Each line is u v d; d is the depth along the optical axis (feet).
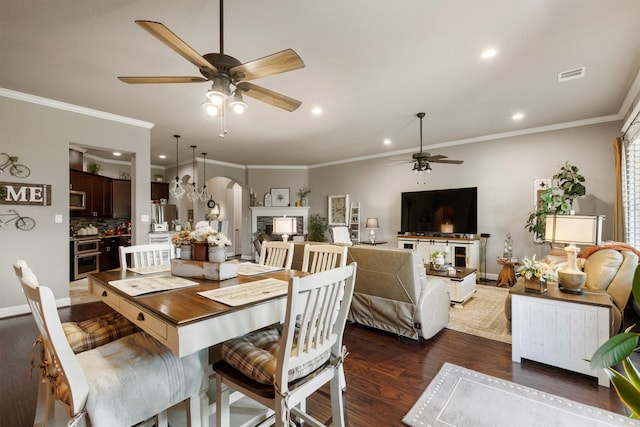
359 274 9.98
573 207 15.20
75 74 9.96
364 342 9.31
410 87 11.08
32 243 11.76
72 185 18.92
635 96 11.32
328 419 5.82
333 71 9.84
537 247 16.47
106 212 22.06
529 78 10.36
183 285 5.57
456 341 9.34
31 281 3.68
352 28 7.61
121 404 3.91
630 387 2.90
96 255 19.51
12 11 6.86
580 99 12.26
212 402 5.23
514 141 17.08
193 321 3.81
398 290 9.23
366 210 24.00
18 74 9.93
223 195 31.37
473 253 16.92
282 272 6.98
